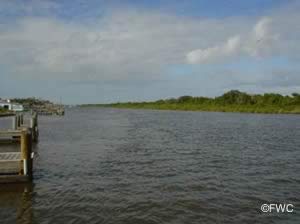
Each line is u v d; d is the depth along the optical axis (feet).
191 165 67.97
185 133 141.08
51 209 40.04
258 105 418.72
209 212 39.99
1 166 49.49
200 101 555.69
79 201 43.11
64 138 118.32
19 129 98.94
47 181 52.95
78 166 65.92
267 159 76.28
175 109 556.51
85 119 262.47
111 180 54.39
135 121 233.96
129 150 89.10
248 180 55.72
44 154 80.74
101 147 94.89
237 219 37.93
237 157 78.64
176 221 36.96
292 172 62.39
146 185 51.44
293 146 99.14
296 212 40.52
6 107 377.71
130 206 41.45
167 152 85.76
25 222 35.96
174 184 52.19
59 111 332.80
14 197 44.34
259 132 145.38
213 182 53.88
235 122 215.31
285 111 365.20
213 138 121.08
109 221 36.58
